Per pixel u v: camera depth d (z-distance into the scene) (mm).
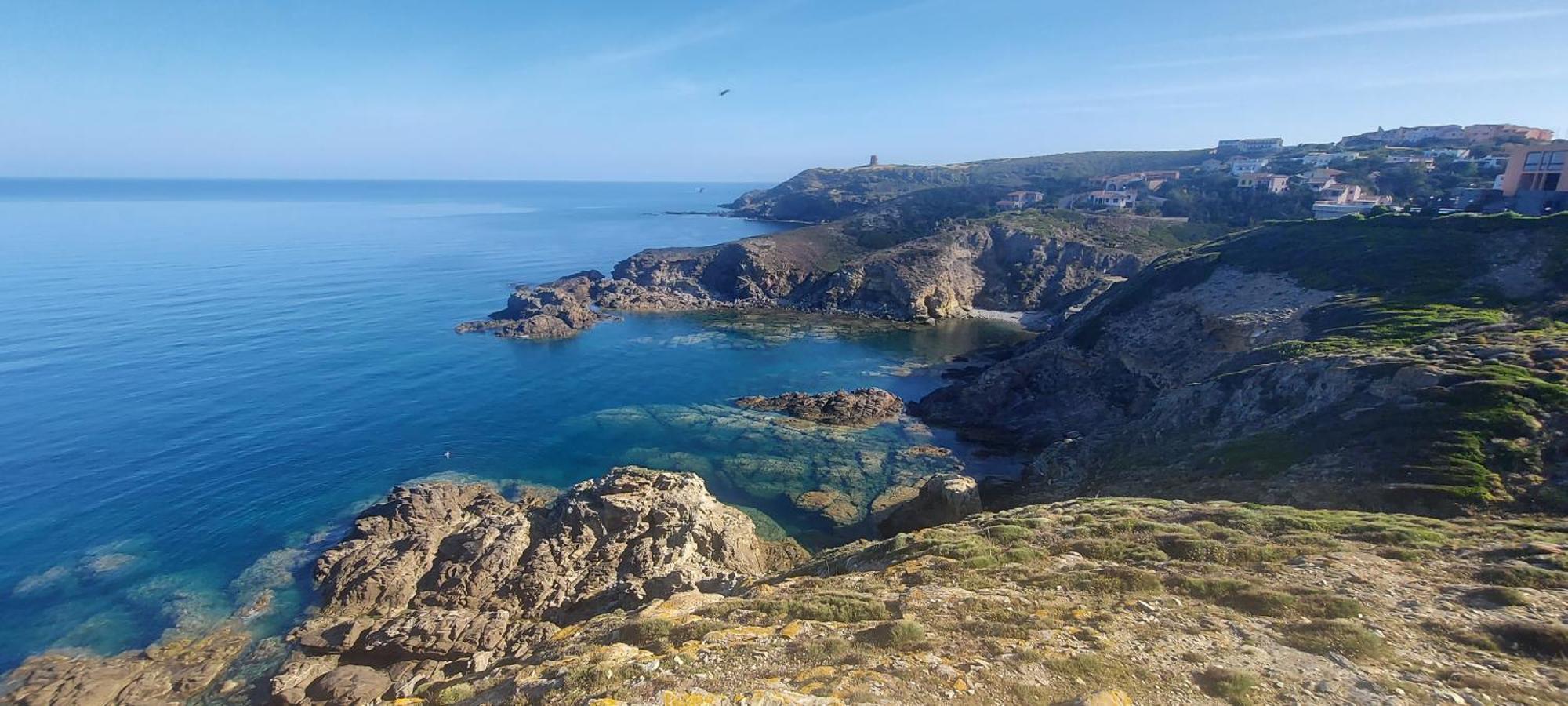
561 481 53969
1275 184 146500
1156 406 51875
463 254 178000
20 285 113312
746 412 69875
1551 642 14266
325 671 31906
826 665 14461
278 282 126188
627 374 83125
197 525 44812
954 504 45875
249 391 69125
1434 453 29625
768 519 49188
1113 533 24000
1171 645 15016
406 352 86625
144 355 78375
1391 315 48969
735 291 136875
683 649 16047
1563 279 48062
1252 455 36281
